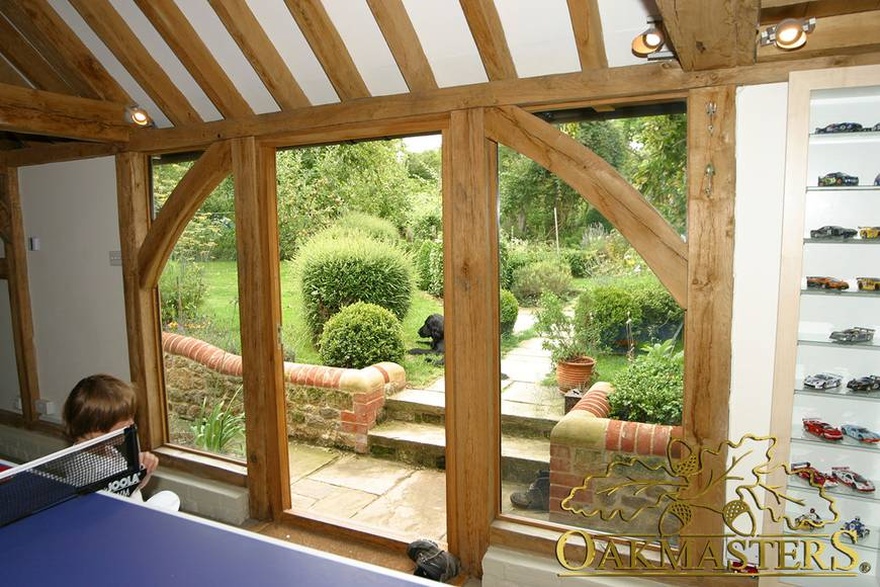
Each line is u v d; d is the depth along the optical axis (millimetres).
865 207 2625
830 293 2561
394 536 3666
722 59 2445
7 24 4055
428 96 3193
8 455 5484
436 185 8289
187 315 5270
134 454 2408
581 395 3582
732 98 2564
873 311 2627
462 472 3316
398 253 7297
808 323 2740
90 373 4953
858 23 2244
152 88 3961
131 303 4543
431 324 6875
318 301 7008
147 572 1737
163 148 4250
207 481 4293
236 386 5062
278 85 3541
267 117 3699
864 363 2645
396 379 5953
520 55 2957
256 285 3881
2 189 5199
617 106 2951
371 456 5336
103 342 4828
